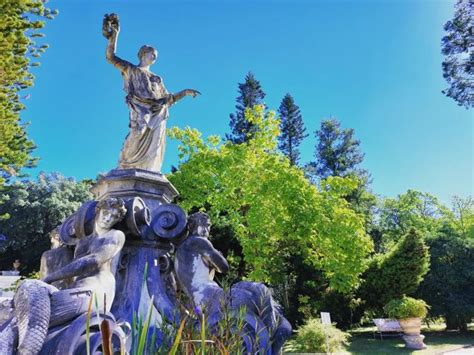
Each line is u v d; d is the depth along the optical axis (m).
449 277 16.38
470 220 25.67
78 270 3.07
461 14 13.68
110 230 3.54
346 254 12.62
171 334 2.08
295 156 35.25
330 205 13.21
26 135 14.18
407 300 12.49
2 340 2.29
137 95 5.33
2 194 30.67
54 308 2.47
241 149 14.74
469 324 18.91
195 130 15.66
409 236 16.25
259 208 12.68
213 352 1.77
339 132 38.28
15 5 10.71
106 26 5.62
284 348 10.15
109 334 1.04
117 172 4.95
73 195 36.03
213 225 14.42
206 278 3.90
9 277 16.25
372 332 15.27
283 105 36.28
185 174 14.72
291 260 14.57
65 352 2.22
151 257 4.23
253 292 3.43
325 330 9.59
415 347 11.71
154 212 4.48
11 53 10.70
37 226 32.50
